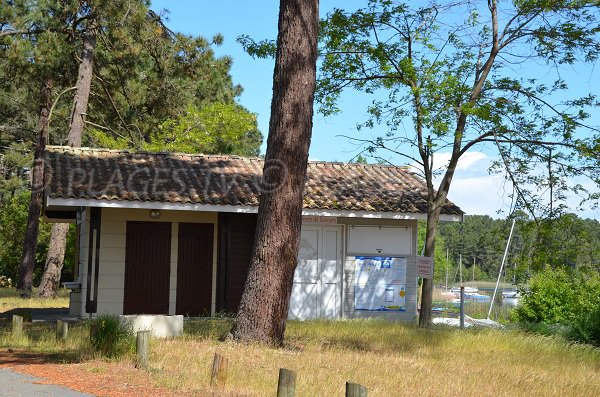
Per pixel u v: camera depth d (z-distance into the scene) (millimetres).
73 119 28422
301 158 14477
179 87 33969
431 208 20094
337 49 20297
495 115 18438
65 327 13820
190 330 15875
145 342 11094
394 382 10930
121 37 29781
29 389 9273
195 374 10547
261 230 14320
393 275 22188
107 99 33438
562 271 19719
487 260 70125
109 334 12258
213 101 37094
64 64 29969
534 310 25828
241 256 21328
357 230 22062
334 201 21094
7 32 29859
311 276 21734
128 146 33500
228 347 13297
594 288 25125
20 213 43562
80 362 11461
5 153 45688
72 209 22750
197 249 21125
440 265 60594
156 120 34438
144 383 9922
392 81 20000
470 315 29266
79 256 22875
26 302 26438
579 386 11836
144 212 20750
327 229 21906
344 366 12055
